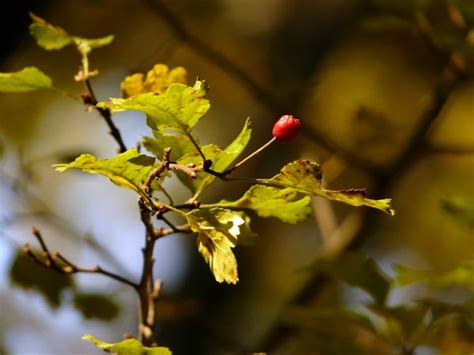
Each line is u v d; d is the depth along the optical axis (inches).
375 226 147.2
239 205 114.3
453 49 124.2
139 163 112.3
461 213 124.0
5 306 219.8
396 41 205.5
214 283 221.9
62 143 220.2
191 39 131.3
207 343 176.4
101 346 112.7
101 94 202.4
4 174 127.6
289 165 112.2
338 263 120.1
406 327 119.8
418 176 219.1
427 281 119.9
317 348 121.2
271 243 227.0
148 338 114.8
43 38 116.6
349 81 205.2
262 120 223.6
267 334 125.0
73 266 115.2
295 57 201.5
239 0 209.6
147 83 115.3
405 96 204.4
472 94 206.5
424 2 127.0
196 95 111.9
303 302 128.7
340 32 202.1
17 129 205.2
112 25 197.6
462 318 120.3
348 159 135.0
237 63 177.0
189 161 113.0
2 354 157.2
